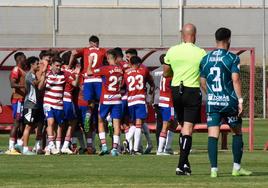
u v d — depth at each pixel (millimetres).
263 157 40594
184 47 30812
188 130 30625
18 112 42969
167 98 42719
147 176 30422
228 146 52219
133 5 108875
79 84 43031
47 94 42250
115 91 41594
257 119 88500
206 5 109062
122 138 55094
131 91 43219
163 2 108312
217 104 29531
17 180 29031
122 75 41844
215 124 29766
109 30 108438
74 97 43188
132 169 33500
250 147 47938
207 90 29750
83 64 43781
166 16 108188
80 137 43969
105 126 44500
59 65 42281
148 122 54000
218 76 29406
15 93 43219
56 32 107188
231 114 29750
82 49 43781
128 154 43094
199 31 108875
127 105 44250
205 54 30688
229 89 29500
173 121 42938
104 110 41656
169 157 40594
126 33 108688
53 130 42500
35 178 29688
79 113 43281
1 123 54625
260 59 107562
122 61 43938
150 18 109000
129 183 27953
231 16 109812
